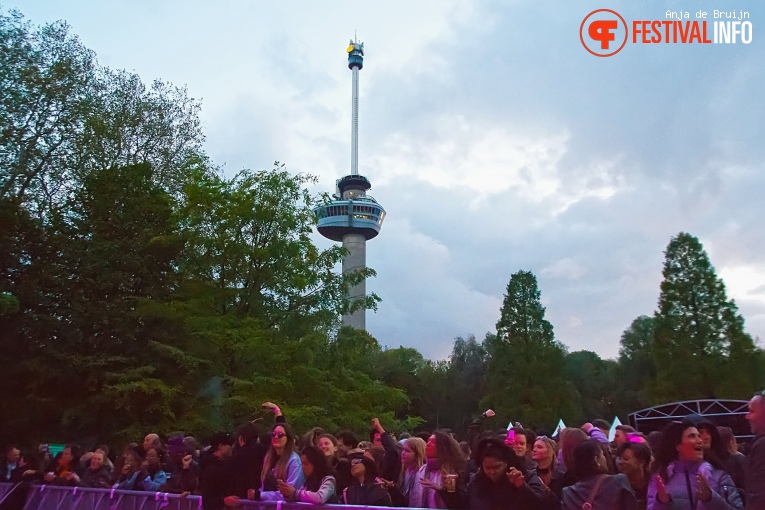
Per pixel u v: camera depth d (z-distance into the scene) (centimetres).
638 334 6894
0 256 2280
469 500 531
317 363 2170
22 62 2456
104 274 2286
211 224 2252
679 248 4138
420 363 8606
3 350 2159
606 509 455
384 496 625
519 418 4966
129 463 905
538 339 5391
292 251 2214
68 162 2591
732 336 3838
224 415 1983
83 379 2155
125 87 2938
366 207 16600
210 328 2050
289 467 658
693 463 477
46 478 965
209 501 664
